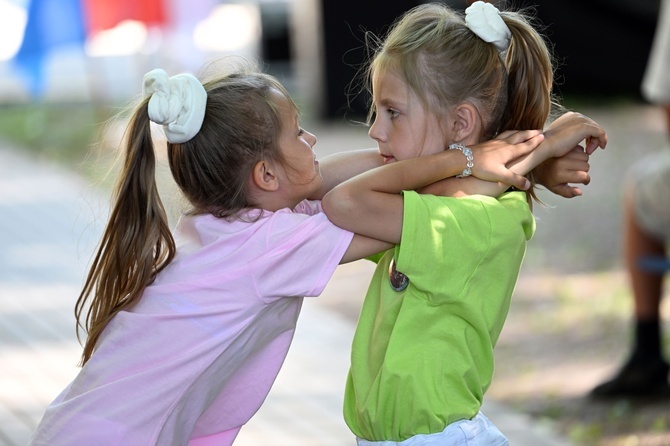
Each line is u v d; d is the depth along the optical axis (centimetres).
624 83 3825
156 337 655
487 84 679
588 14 3772
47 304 1803
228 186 666
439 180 688
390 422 676
